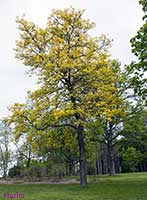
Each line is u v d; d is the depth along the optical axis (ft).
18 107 80.69
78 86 81.71
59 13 85.76
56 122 81.61
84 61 80.59
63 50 81.35
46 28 85.40
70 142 94.07
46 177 120.98
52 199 61.41
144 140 126.31
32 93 80.48
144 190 69.51
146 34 66.18
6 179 124.57
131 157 129.59
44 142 91.56
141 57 66.03
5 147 162.81
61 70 78.95
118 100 82.99
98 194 67.10
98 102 78.43
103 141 130.00
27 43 83.92
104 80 82.43
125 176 121.29
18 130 79.87
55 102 79.00
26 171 127.13
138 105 111.96
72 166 138.00
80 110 74.38
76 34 86.84
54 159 126.72
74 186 83.51
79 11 86.69
